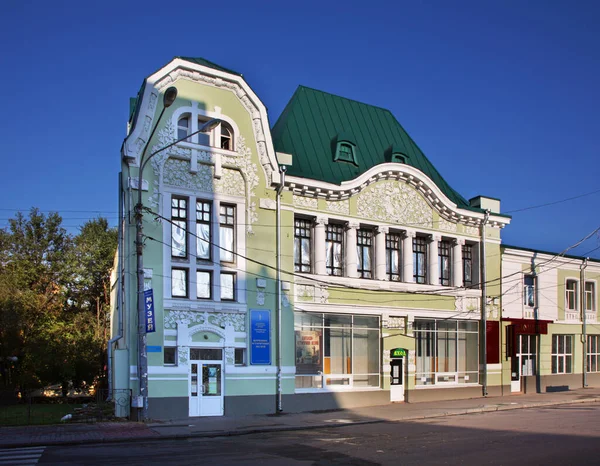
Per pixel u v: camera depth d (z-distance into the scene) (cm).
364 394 2834
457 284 3262
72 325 4472
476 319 3316
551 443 1611
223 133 2603
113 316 3506
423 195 3170
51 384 4238
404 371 2994
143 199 2361
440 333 3188
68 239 5097
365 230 2989
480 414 2502
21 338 4059
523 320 3472
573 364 3788
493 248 3419
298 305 2692
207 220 2516
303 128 3075
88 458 1447
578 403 2953
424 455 1454
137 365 2275
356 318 2895
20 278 4641
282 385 2583
